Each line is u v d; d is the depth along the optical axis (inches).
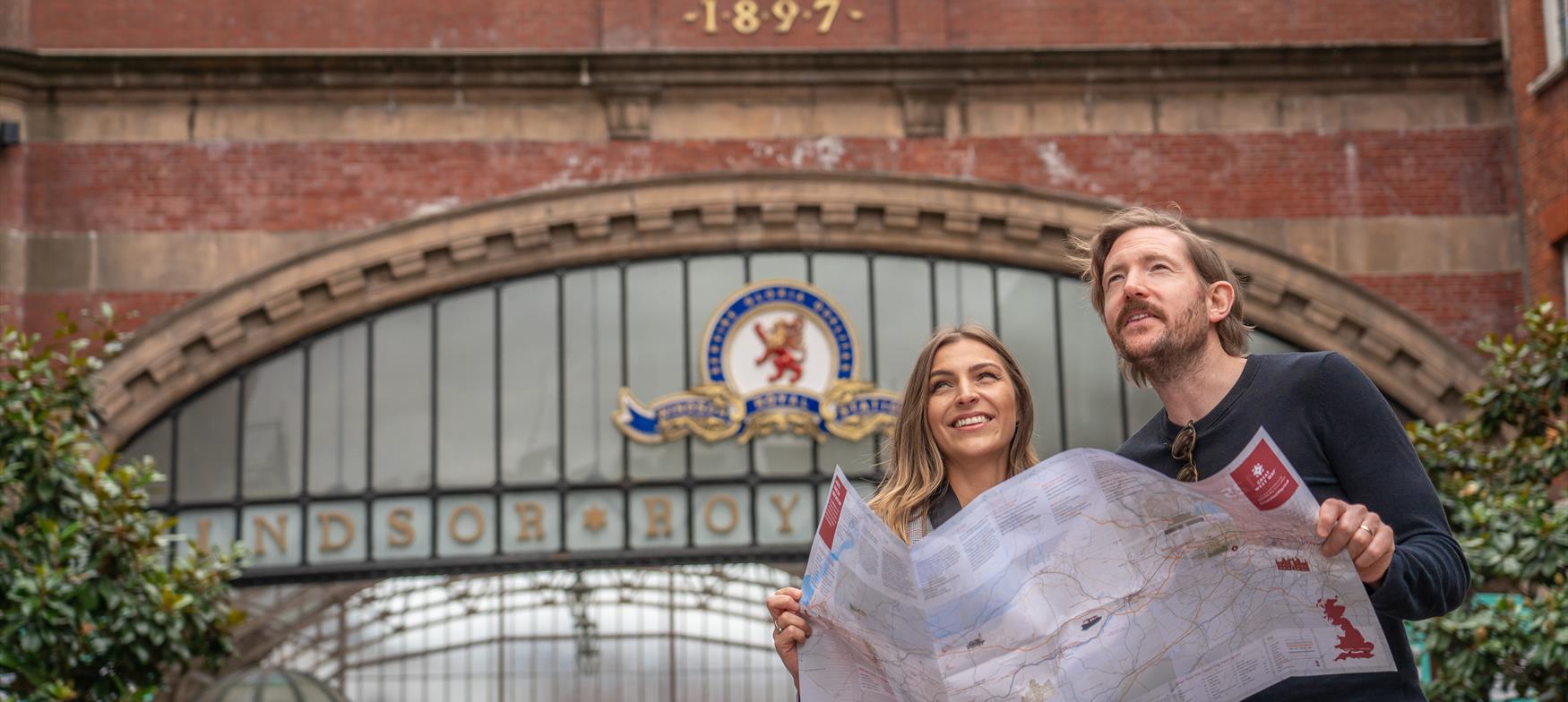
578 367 684.1
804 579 144.4
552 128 690.8
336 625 1576.0
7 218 665.6
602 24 697.0
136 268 671.1
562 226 681.0
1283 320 692.1
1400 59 699.4
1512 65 695.7
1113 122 700.7
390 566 668.1
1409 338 684.7
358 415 677.9
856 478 676.7
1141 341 144.3
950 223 687.7
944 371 175.3
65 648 470.6
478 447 677.9
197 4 689.6
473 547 671.8
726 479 675.4
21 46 678.5
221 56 674.8
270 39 690.8
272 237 677.3
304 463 673.0
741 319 682.2
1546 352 512.4
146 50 676.7
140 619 478.0
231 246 674.8
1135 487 132.7
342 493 671.8
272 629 1309.1
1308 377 139.4
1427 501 132.4
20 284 665.0
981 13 705.6
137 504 489.4
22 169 670.5
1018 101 701.3
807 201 684.1
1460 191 700.7
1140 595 134.4
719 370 679.1
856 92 698.2
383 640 1533.0
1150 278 145.1
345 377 680.4
